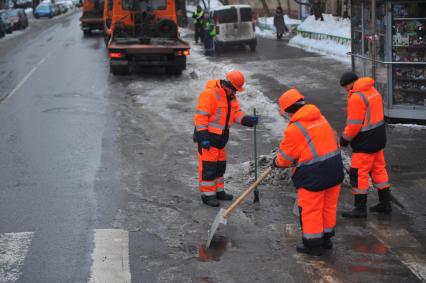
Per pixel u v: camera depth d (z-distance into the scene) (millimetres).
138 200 7945
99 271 5820
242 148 10500
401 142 10227
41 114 13695
